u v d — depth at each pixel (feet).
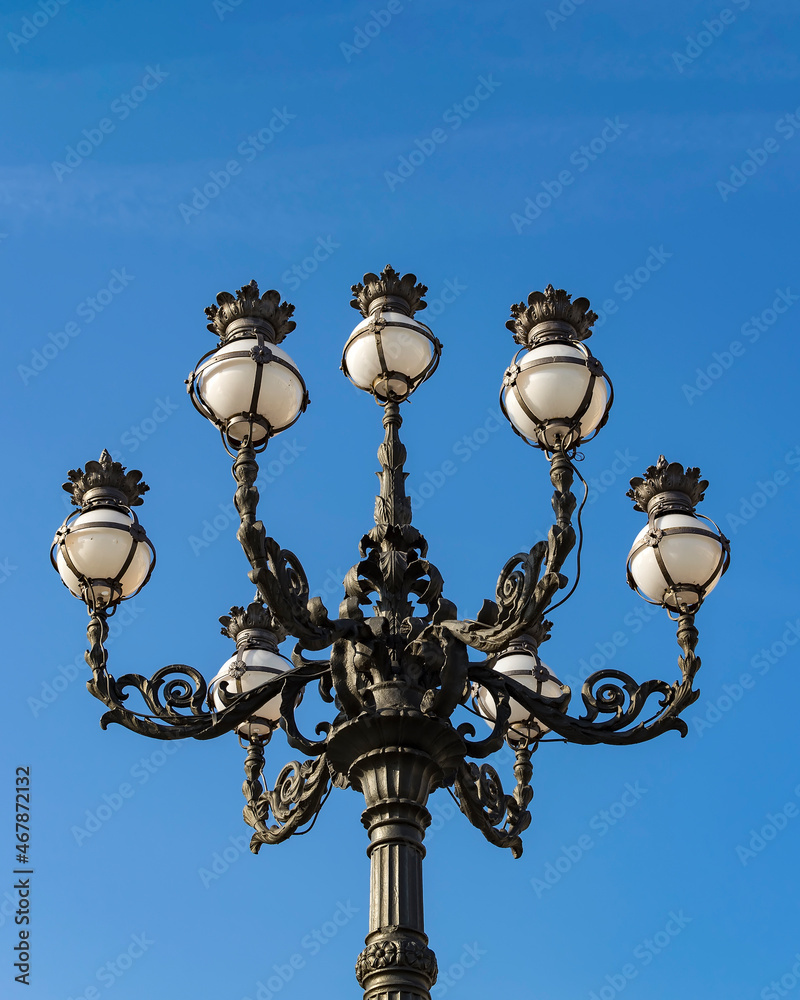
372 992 16.12
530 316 18.90
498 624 16.85
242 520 16.98
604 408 18.62
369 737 17.56
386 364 19.83
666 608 19.80
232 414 18.39
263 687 18.47
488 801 19.25
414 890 16.92
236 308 19.25
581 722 18.34
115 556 19.40
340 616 18.66
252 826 19.85
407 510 19.51
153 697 18.39
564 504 16.92
